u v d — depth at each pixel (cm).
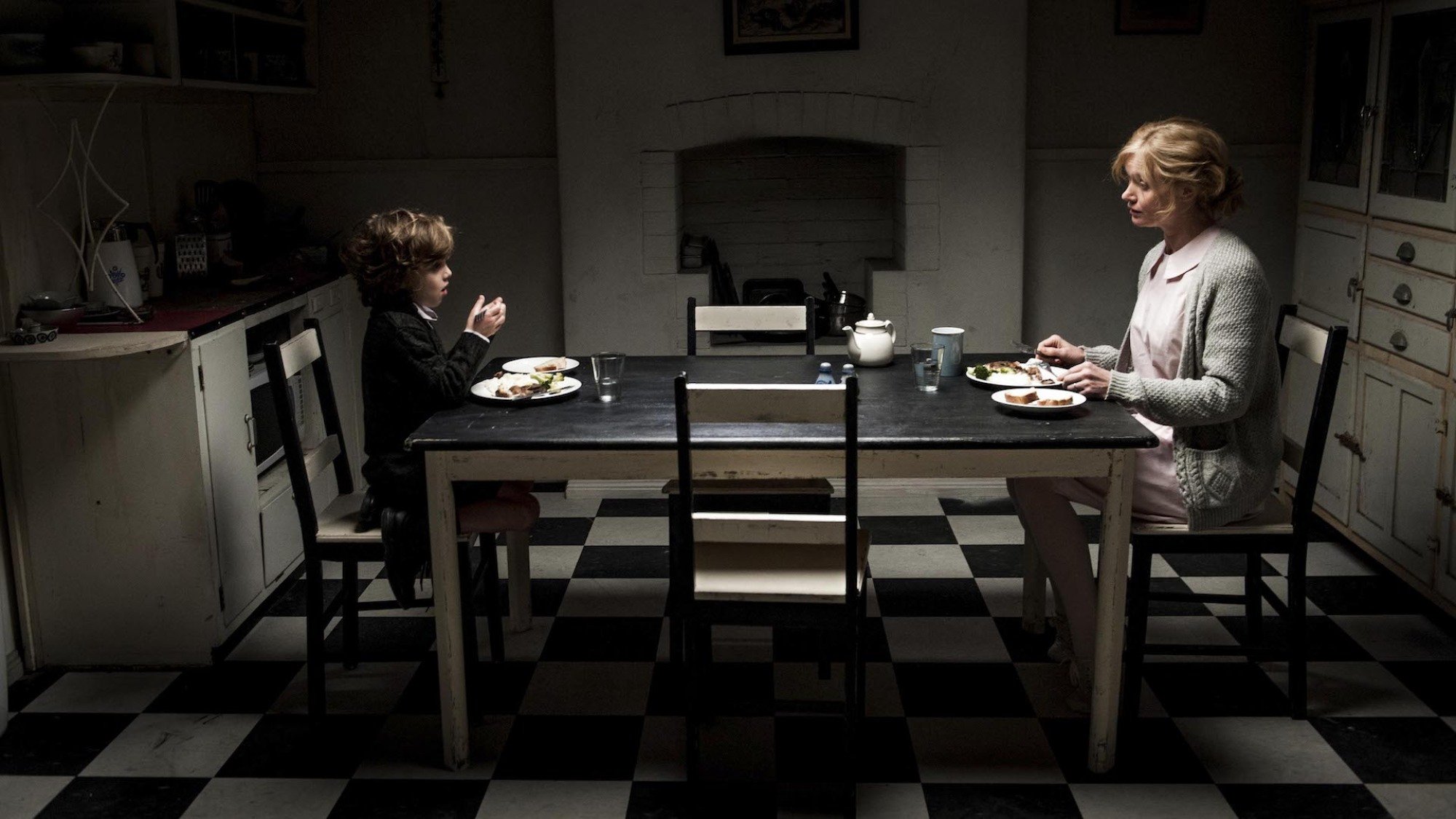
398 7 504
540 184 518
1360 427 407
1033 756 290
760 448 262
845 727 268
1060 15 496
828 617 261
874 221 552
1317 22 447
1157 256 309
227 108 487
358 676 337
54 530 339
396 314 299
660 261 500
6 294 331
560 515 468
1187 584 389
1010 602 379
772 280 537
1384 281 390
